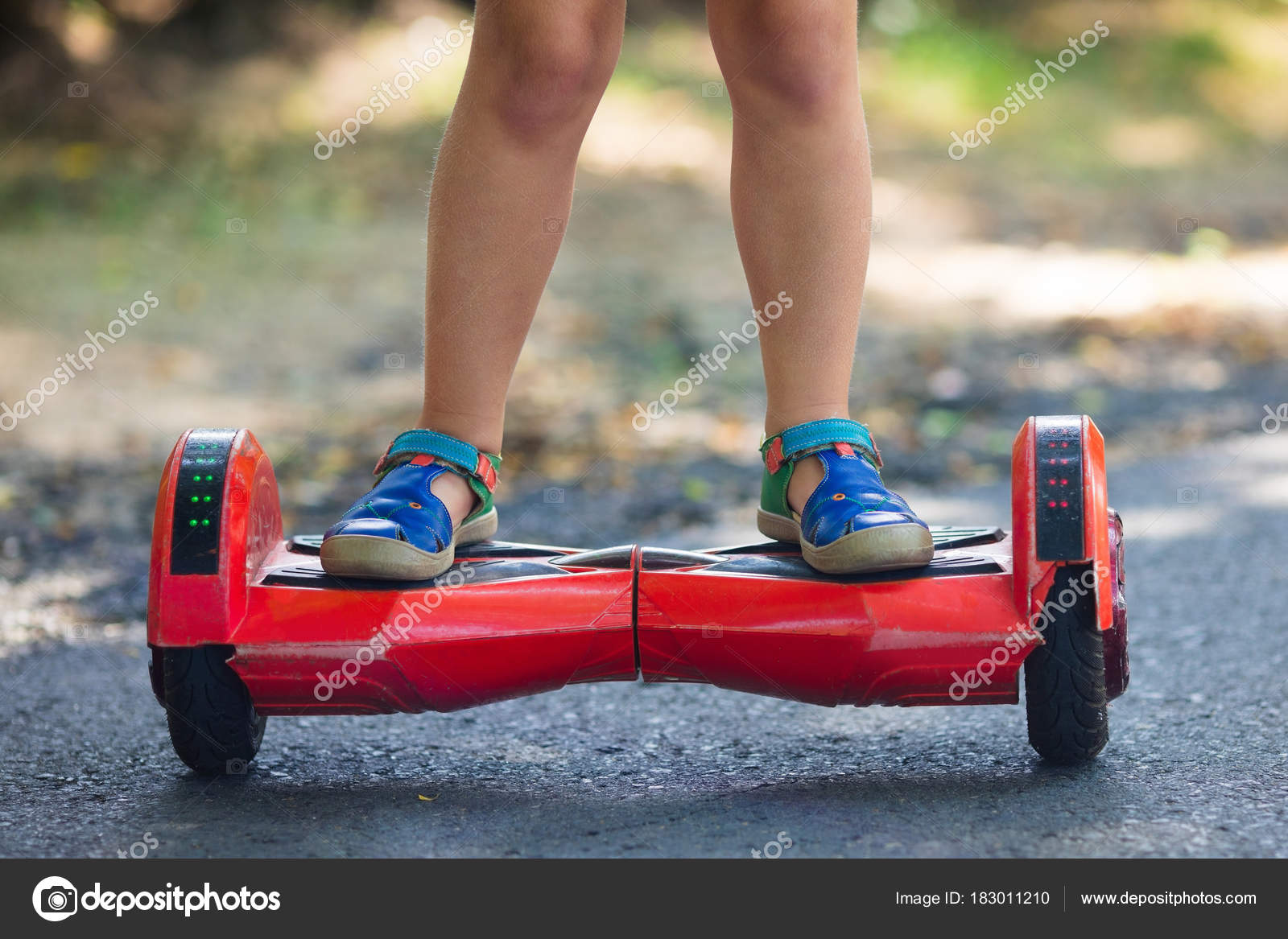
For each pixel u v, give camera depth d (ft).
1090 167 62.13
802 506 11.65
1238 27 85.15
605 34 11.27
